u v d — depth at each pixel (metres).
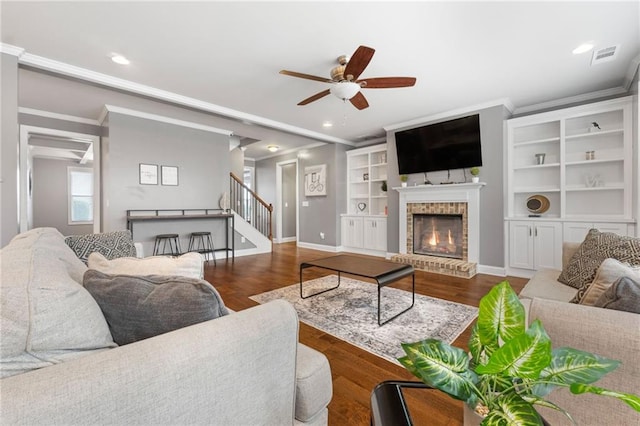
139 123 4.52
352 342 2.18
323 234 6.72
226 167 5.62
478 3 2.09
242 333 0.79
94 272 0.92
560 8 2.14
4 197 2.56
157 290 0.86
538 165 3.99
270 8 2.14
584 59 2.89
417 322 2.52
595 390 0.45
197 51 2.72
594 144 3.79
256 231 6.23
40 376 0.54
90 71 3.08
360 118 4.79
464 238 4.41
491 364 0.47
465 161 4.37
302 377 0.99
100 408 0.55
